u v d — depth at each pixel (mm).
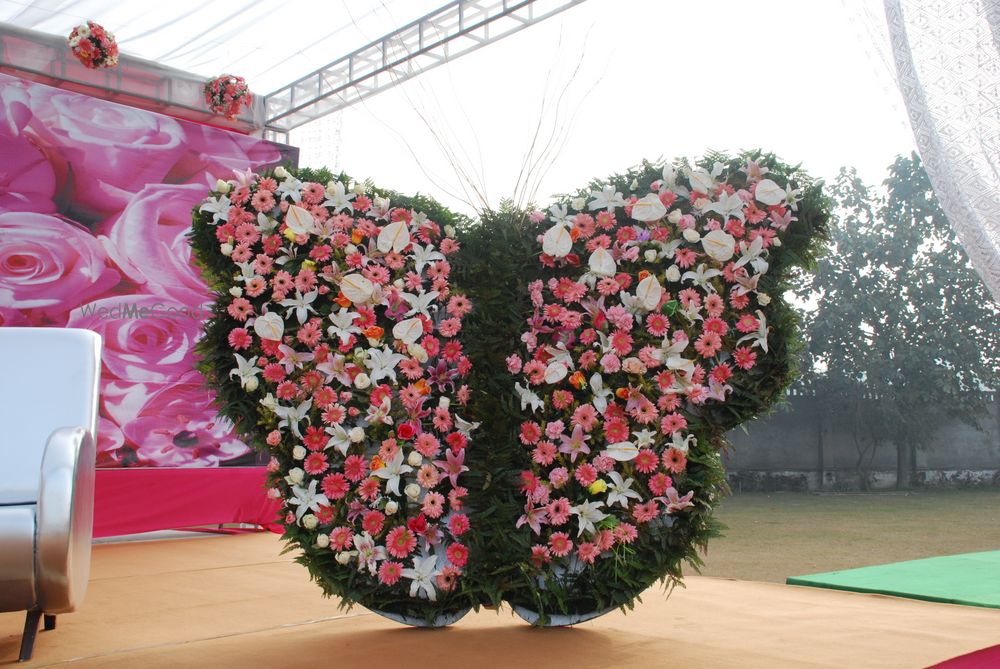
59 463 1937
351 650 2129
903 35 2240
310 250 2387
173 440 4691
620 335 2264
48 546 1867
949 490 8438
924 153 2201
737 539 4793
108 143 4668
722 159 2387
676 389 2240
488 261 2420
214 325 2387
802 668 1885
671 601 2818
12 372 2426
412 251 2441
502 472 2303
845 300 8328
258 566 3754
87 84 5879
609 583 2305
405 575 2270
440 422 2305
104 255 4598
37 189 4441
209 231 2400
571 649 2121
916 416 8375
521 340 2361
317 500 2270
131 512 4477
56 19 5602
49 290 4422
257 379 2309
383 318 2406
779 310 2314
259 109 6934
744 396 2283
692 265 2324
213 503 4781
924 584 3039
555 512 2246
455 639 2250
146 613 2684
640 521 2254
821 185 2340
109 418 4504
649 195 2301
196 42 6004
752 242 2266
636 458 2268
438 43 5430
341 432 2277
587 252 2365
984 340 8430
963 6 2180
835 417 8758
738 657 2008
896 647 2088
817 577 3225
